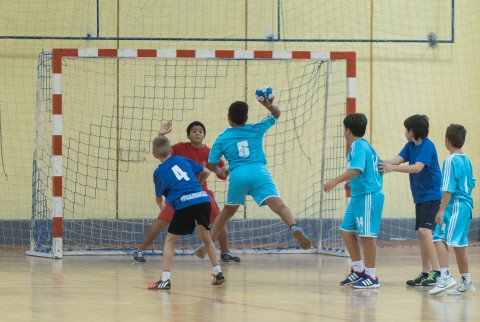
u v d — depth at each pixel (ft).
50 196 67.21
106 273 50.29
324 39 73.41
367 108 74.38
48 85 67.31
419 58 75.41
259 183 47.85
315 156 71.72
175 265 55.52
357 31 74.18
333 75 68.54
